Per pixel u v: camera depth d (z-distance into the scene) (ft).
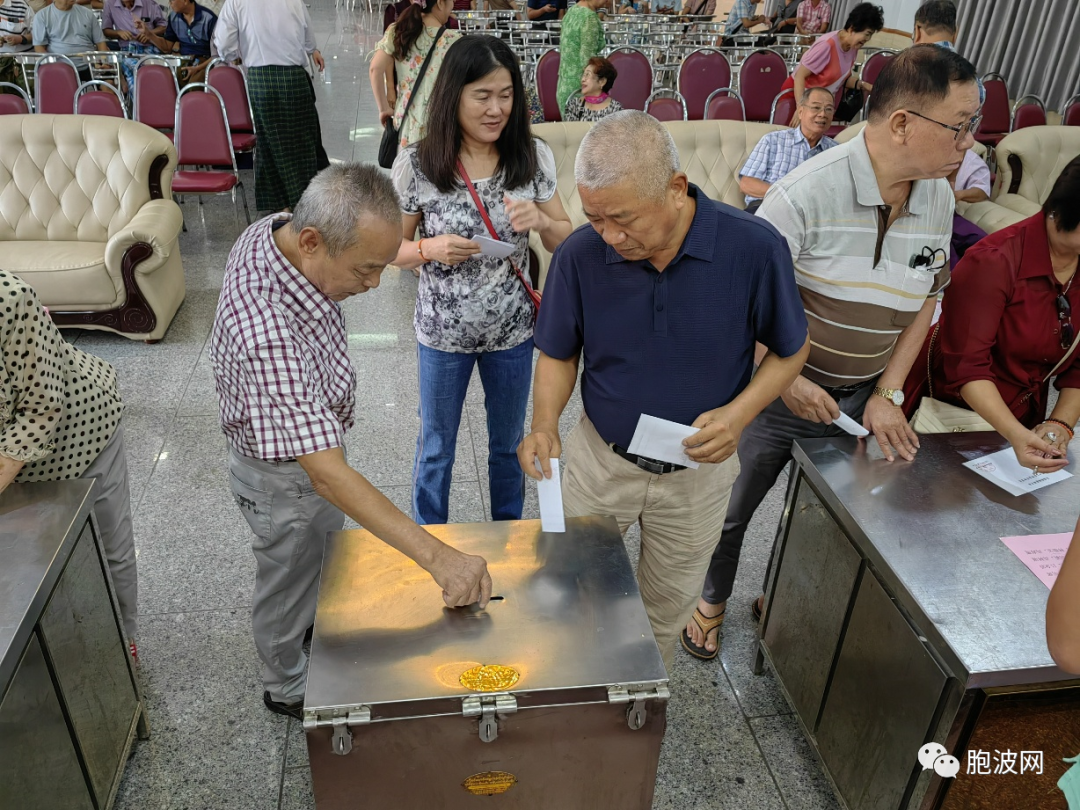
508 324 7.11
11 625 4.22
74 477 5.64
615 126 4.18
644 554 6.13
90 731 5.28
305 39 16.67
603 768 4.39
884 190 5.42
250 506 5.46
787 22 26.12
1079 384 6.15
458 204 6.66
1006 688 4.40
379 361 12.21
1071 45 21.35
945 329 6.07
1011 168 15.51
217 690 6.88
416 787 4.28
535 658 4.22
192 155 16.39
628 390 5.17
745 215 4.82
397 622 4.47
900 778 5.05
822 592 5.97
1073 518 5.46
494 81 6.17
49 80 17.11
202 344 12.67
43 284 11.87
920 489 5.69
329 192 4.24
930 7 12.76
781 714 6.93
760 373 5.21
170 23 21.75
